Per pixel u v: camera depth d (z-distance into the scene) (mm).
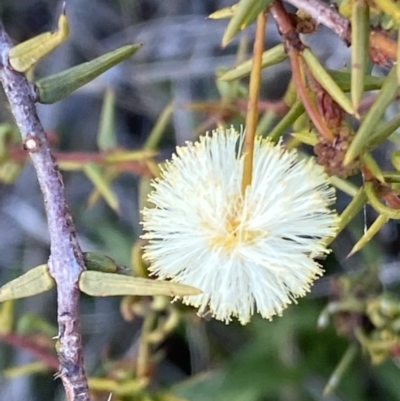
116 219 110
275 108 65
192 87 110
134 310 76
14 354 106
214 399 91
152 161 75
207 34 108
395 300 71
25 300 109
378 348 71
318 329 89
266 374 92
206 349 103
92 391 69
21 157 78
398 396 94
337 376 74
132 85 112
